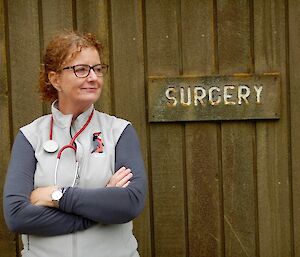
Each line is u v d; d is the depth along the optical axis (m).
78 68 1.85
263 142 2.71
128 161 1.89
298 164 2.71
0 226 2.77
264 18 2.66
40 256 1.83
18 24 2.69
